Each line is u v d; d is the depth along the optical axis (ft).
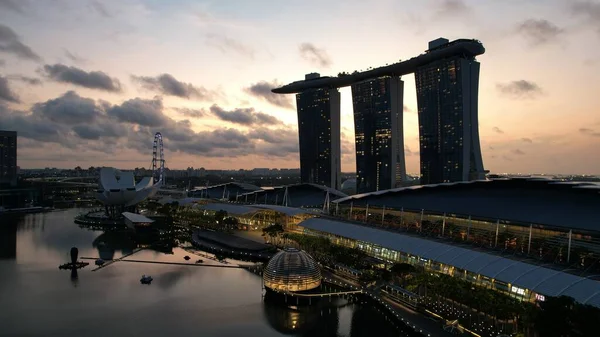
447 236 531.50
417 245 451.94
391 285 409.90
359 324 343.26
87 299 403.13
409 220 639.35
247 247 620.90
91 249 654.12
